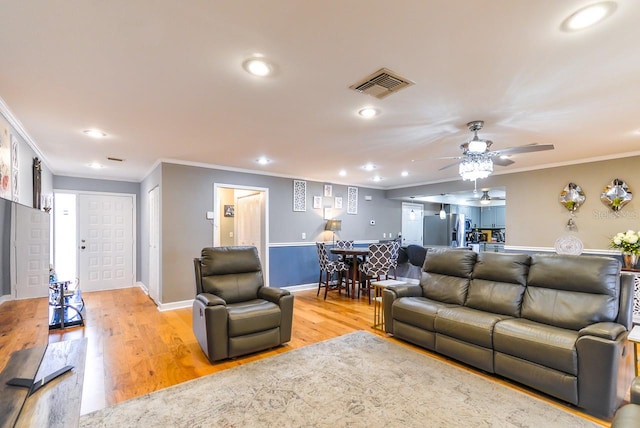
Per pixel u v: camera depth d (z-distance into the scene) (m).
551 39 1.73
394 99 2.55
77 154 4.43
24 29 1.61
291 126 3.23
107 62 1.96
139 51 1.84
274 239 6.09
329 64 2.00
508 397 2.33
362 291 5.96
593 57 1.91
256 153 4.43
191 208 5.03
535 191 5.28
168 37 1.71
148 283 5.80
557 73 2.12
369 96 2.49
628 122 3.09
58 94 2.41
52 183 5.73
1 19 1.53
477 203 9.75
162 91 2.38
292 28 1.63
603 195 4.57
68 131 3.34
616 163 4.47
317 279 6.68
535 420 2.05
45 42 1.74
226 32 1.67
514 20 1.57
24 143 3.46
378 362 2.92
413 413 2.12
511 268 3.10
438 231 8.98
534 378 2.36
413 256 5.98
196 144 3.91
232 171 5.53
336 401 2.27
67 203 6.14
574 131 3.39
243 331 2.98
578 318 2.51
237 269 3.65
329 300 5.47
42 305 2.12
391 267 5.43
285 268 6.22
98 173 6.00
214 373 2.70
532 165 5.23
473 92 2.41
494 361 2.61
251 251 3.86
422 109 2.76
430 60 1.96
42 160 4.58
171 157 4.67
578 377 2.15
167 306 4.75
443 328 2.98
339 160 4.88
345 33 1.68
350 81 2.24
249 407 2.19
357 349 3.23
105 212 6.41
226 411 2.15
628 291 2.46
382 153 4.41
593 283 2.56
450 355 2.93
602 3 1.43
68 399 1.42
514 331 2.51
